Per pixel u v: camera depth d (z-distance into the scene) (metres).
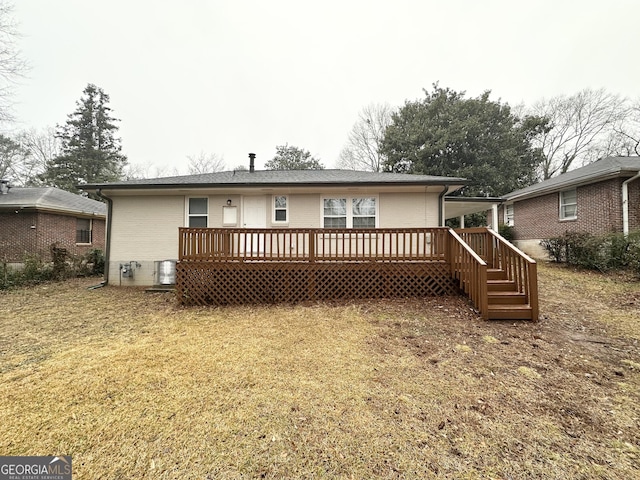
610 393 2.77
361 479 1.86
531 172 21.44
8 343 4.19
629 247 8.05
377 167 26.84
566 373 3.15
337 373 3.23
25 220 11.85
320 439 2.21
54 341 4.27
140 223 8.85
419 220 8.49
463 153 19.31
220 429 2.32
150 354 3.77
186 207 8.85
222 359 3.61
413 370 3.27
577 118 23.06
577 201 10.73
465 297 6.20
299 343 4.11
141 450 2.11
